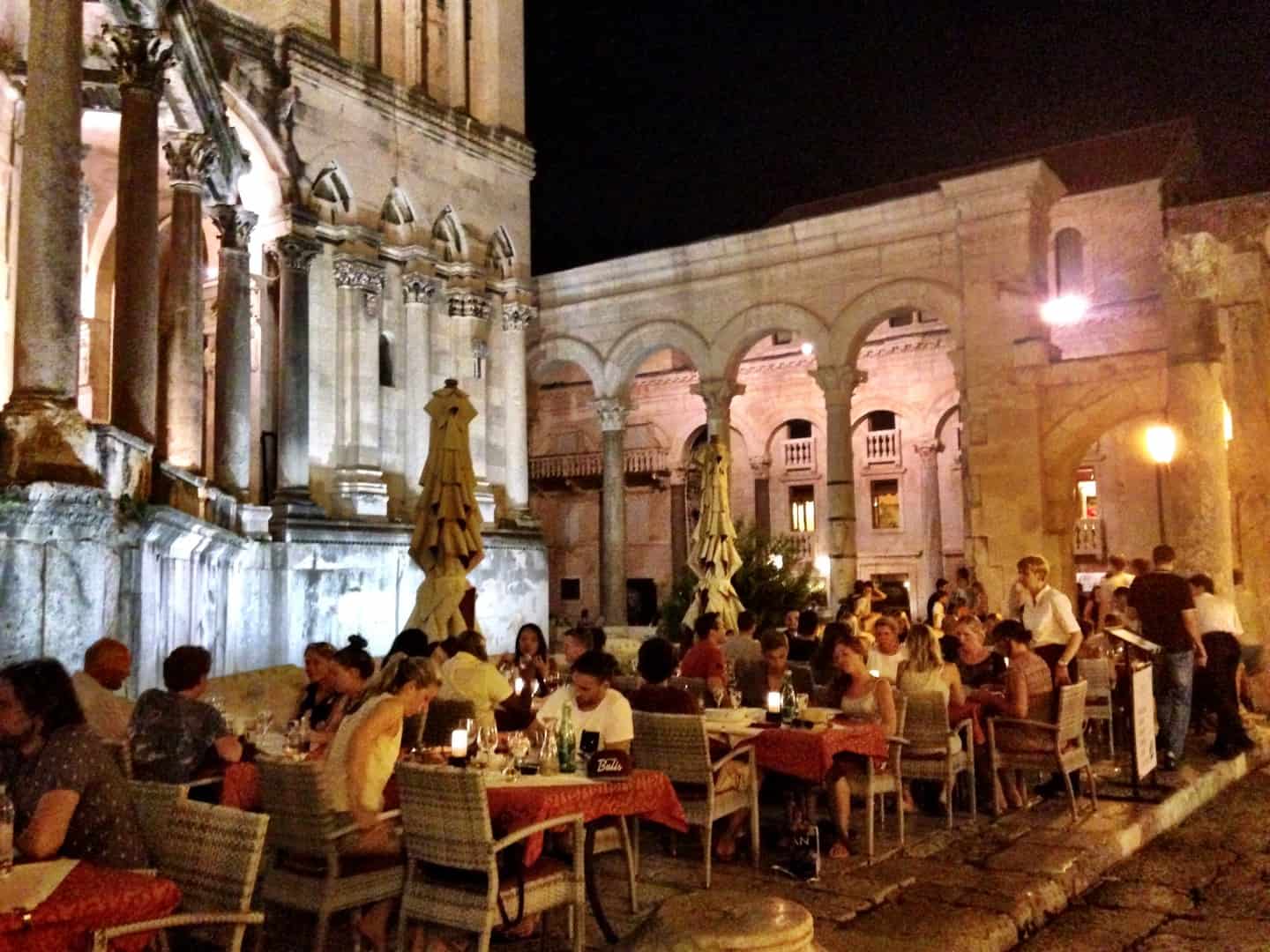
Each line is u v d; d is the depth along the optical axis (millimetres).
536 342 34625
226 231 19922
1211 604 14508
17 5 15906
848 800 9672
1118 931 8094
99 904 4363
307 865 6836
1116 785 12516
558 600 46312
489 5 29750
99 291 22250
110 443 11773
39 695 5363
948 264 27844
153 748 7688
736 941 4438
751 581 25375
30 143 11266
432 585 15773
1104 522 34938
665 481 44219
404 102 25984
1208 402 16031
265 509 20969
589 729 8570
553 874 6793
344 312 24203
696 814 8773
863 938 7281
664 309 32375
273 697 13609
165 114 16453
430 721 9766
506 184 29109
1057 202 28969
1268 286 19406
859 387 40125
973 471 26766
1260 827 11461
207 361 25797
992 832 10422
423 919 6496
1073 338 30000
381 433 25094
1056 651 12961
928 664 11102
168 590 14539
